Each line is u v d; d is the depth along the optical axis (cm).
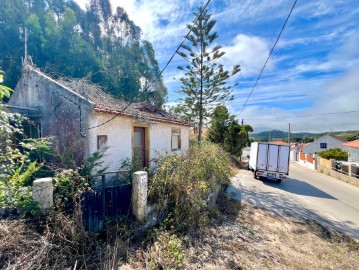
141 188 430
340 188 1320
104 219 398
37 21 2003
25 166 489
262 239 509
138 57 2431
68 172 383
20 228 288
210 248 424
